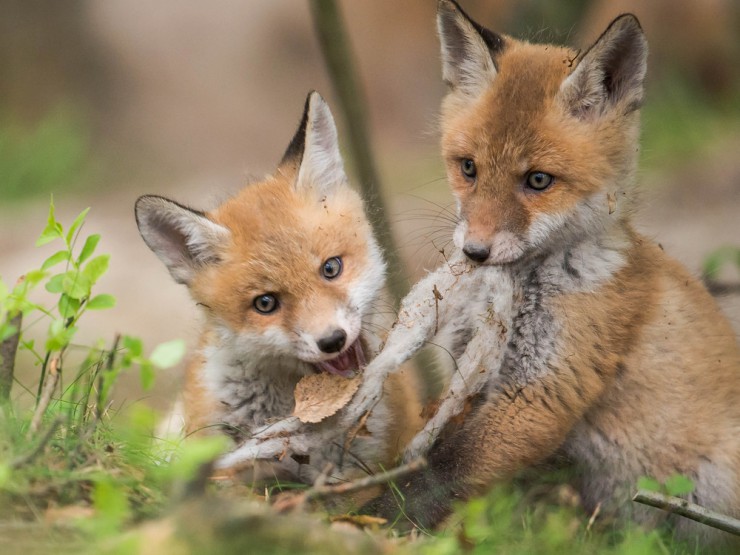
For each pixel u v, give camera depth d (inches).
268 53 1328.7
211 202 444.5
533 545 308.8
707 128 964.0
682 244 692.7
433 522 335.9
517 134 354.0
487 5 1081.4
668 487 329.1
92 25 1325.0
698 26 1061.8
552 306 354.6
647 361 359.9
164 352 293.6
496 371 354.3
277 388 366.6
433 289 344.8
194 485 240.8
